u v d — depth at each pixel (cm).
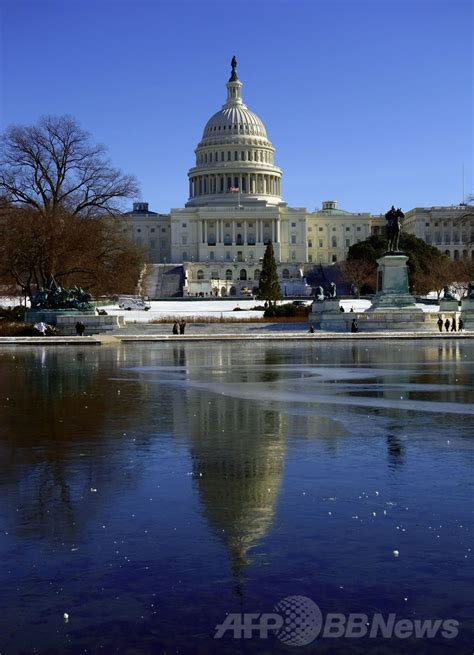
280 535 1016
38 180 8162
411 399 2295
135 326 7606
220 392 2514
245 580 873
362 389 2564
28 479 1315
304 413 2031
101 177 8325
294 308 8750
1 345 5722
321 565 913
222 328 7812
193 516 1101
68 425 1859
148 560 934
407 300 7131
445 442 1619
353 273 14188
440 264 13288
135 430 1783
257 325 7875
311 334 6291
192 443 1619
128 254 8419
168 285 17912
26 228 7550
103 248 8319
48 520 1088
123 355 4538
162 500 1181
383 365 3547
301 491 1226
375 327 6956
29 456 1495
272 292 12062
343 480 1295
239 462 1434
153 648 734
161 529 1045
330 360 3906
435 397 2341
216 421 1909
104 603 820
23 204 8081
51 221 7638
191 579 878
